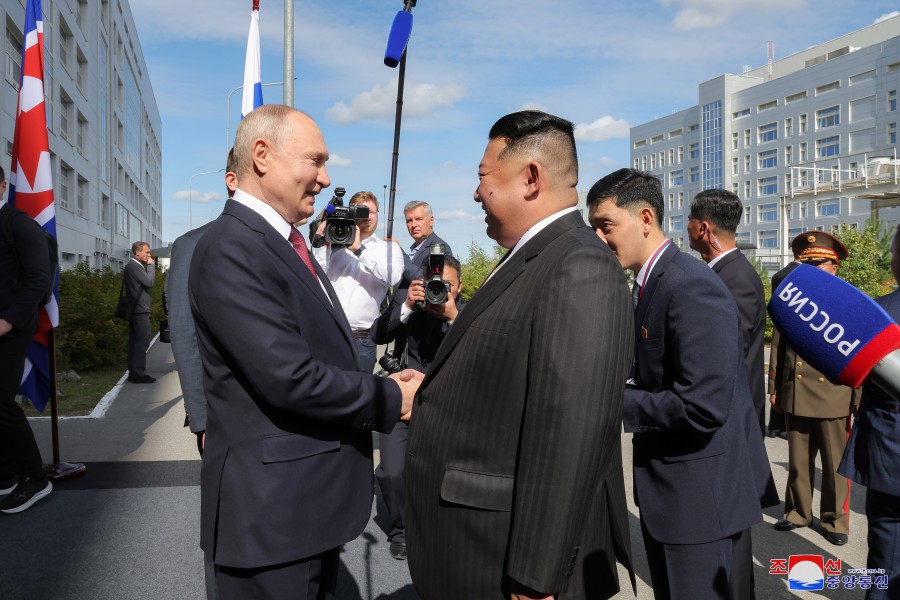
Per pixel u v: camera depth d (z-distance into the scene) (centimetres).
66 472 520
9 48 1956
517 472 155
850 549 411
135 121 6047
